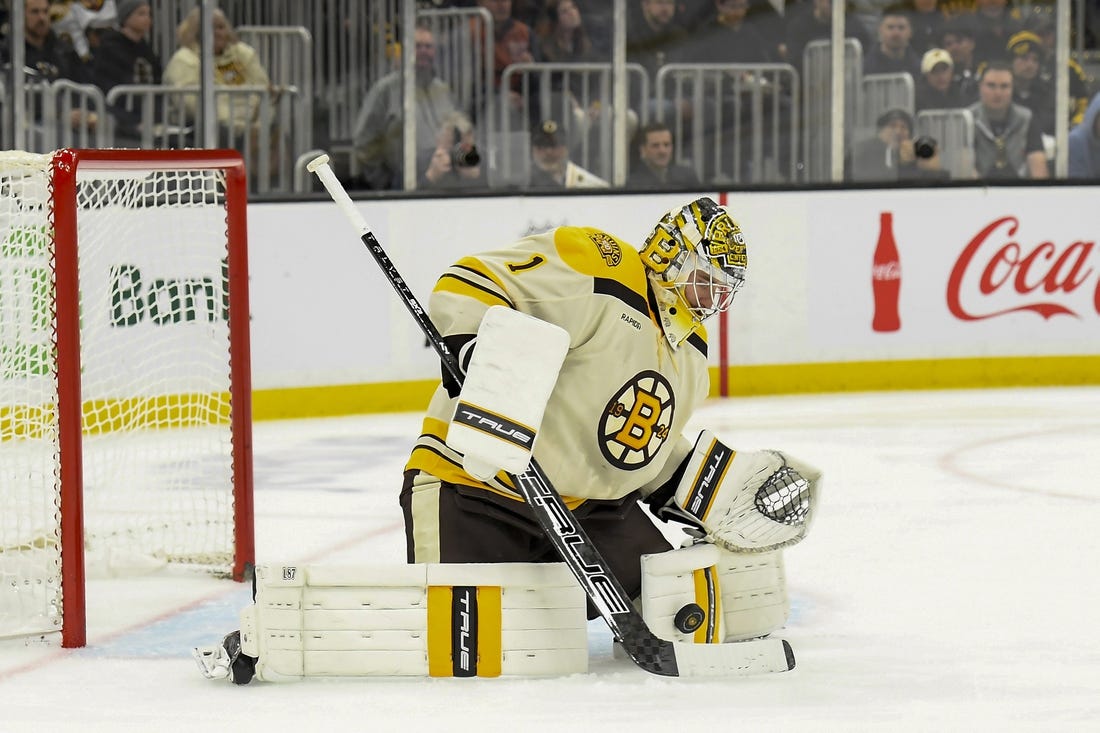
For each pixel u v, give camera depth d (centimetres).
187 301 2122
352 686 1014
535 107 2758
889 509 1725
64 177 1154
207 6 2503
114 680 1054
